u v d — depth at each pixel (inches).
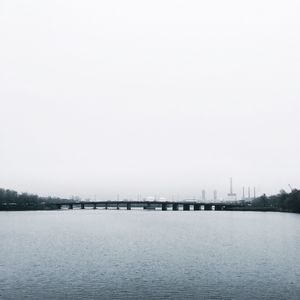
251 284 2864.2
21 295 2608.3
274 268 3408.0
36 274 3189.0
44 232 6668.3
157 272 3260.3
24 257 3973.9
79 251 4384.8
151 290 2716.5
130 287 2790.4
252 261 3742.6
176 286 2815.0
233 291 2689.5
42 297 2564.0
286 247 4709.6
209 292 2667.3
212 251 4389.8
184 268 3410.4
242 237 5826.8
